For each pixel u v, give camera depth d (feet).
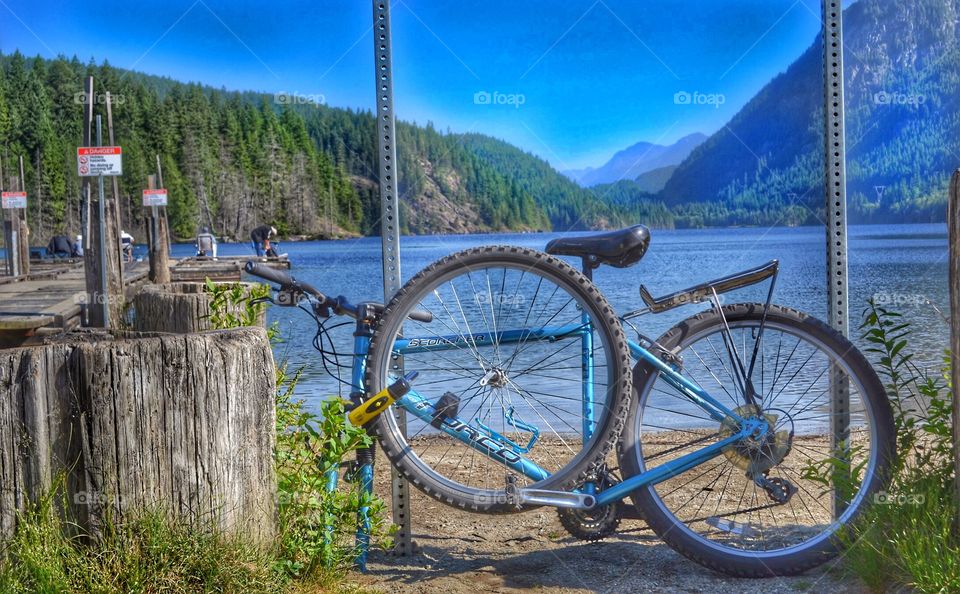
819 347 9.85
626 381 9.39
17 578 7.23
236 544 7.95
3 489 7.45
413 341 9.73
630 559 10.04
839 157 10.44
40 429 7.48
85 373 7.53
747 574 9.32
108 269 28.86
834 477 9.75
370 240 292.61
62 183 303.27
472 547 10.65
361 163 348.18
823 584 9.01
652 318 34.50
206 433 7.83
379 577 9.44
